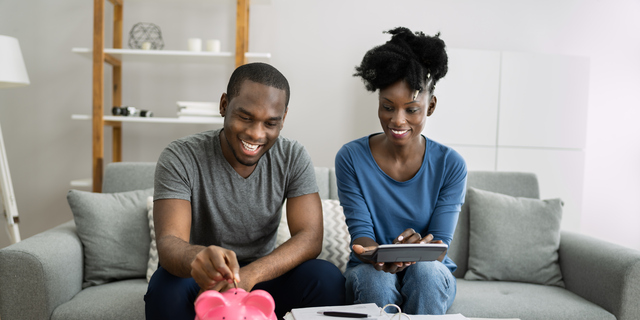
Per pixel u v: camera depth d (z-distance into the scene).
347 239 1.93
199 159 1.32
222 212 1.33
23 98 2.91
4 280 1.49
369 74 1.37
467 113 2.81
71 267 1.68
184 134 3.00
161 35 2.97
